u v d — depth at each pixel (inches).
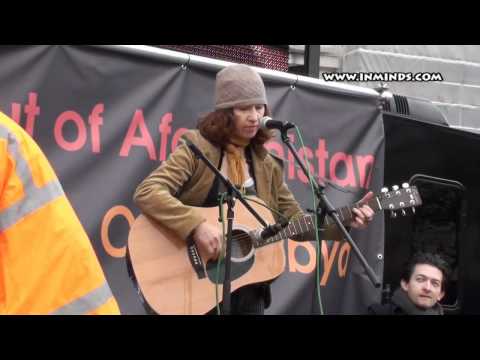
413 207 138.5
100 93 144.5
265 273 134.6
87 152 142.3
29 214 69.8
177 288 130.2
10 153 70.1
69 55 141.2
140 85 149.0
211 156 133.7
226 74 133.7
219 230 132.4
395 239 190.5
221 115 133.1
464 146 198.2
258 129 135.2
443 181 195.0
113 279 143.9
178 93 153.4
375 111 181.9
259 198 137.2
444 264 169.5
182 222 128.7
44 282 69.3
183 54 153.8
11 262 68.9
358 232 177.8
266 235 129.5
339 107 177.0
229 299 120.1
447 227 195.8
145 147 148.7
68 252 70.4
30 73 137.2
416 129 191.9
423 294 167.0
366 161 179.6
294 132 171.0
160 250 131.3
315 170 172.7
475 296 199.0
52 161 138.9
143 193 130.8
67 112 140.8
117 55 146.5
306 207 170.4
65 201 72.9
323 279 171.6
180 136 153.2
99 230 142.7
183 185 134.2
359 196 177.9
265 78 167.2
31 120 136.9
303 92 172.4
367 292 176.2
